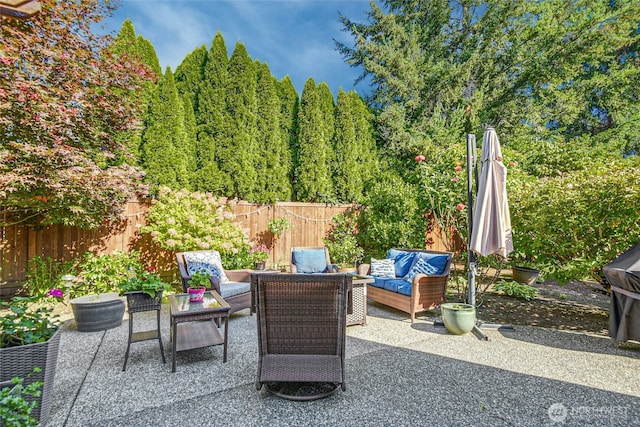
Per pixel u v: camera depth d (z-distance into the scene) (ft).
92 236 19.53
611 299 11.77
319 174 28.63
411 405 7.72
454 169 22.74
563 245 14.64
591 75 43.62
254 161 26.16
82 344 11.68
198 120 24.95
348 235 26.94
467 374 9.36
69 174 14.07
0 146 13.23
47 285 16.74
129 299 9.90
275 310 8.37
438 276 15.15
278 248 25.63
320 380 7.99
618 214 12.96
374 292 16.93
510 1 38.60
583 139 37.91
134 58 17.51
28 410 5.59
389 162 34.45
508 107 38.58
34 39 13.14
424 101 37.55
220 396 8.12
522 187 17.58
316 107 28.91
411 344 11.80
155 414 7.32
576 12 39.34
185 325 12.42
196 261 16.08
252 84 26.45
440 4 41.09
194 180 23.80
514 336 12.64
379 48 36.83
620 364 10.05
